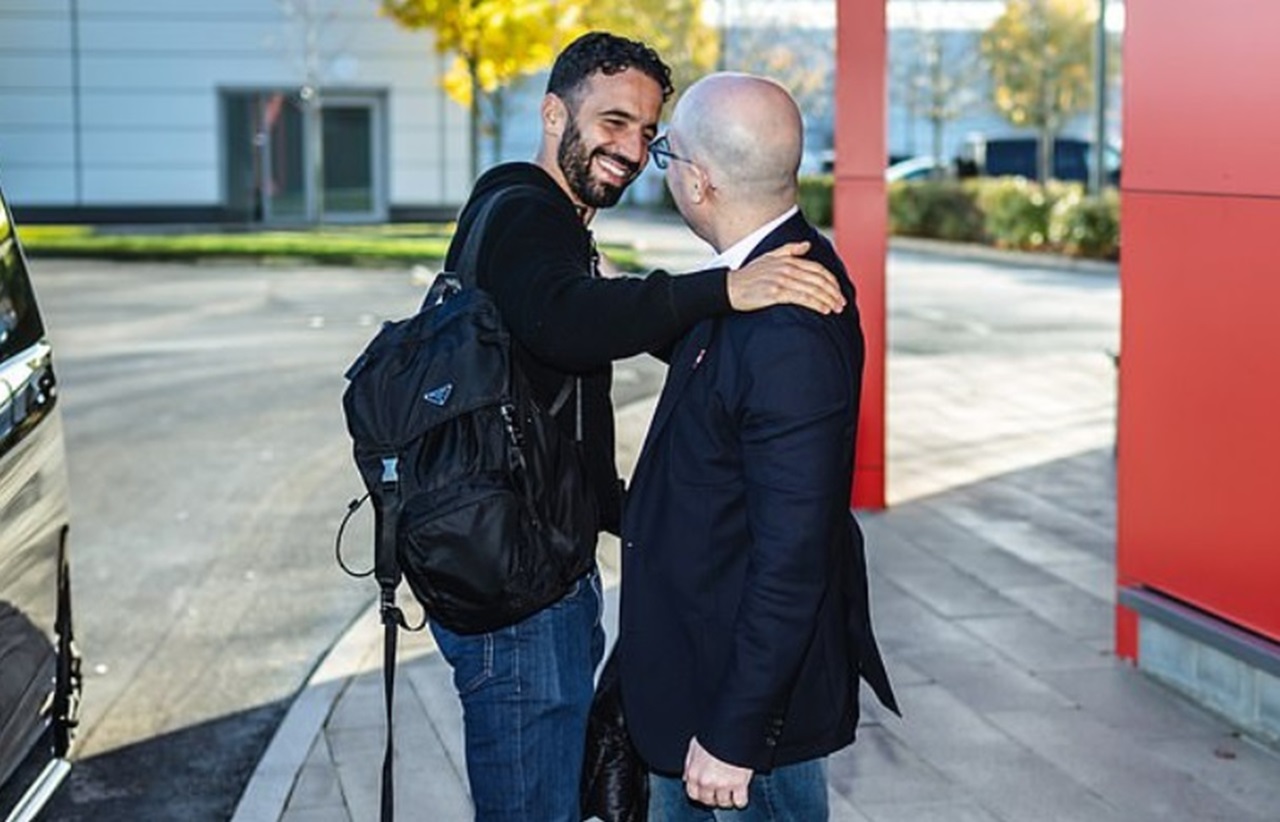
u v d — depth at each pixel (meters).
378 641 7.61
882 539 9.40
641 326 3.50
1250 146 6.02
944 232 37.34
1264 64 5.93
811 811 3.76
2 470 4.25
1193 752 6.04
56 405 4.89
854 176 9.80
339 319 21.08
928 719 6.39
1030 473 11.40
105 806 5.98
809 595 3.36
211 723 6.84
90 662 7.59
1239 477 6.18
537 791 3.93
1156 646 6.82
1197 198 6.31
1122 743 6.13
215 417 13.92
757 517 3.38
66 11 40.53
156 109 40.97
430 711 6.68
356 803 5.73
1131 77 6.62
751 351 3.40
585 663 4.01
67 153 41.00
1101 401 14.69
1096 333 20.08
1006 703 6.57
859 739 6.18
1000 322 21.34
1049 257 32.19
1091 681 6.82
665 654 3.60
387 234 36.47
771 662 3.36
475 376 3.76
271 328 20.14
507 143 46.47
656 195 49.66
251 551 9.53
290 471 11.73
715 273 3.46
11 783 4.35
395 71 41.09
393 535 3.77
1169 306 6.52
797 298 3.40
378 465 3.79
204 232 37.66
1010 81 48.31
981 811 5.53
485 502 3.71
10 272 4.77
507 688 3.90
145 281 26.59
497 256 3.78
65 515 4.91
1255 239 6.02
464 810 5.68
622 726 3.92
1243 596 6.20
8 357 4.57
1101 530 9.62
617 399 14.48
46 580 4.67
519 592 3.78
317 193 39.53
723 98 3.57
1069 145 46.47
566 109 3.94
